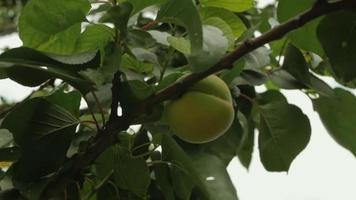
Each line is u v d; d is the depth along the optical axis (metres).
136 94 0.47
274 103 0.57
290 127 0.57
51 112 0.49
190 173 0.49
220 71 0.50
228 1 0.55
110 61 0.46
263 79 0.55
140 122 0.48
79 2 0.47
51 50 0.49
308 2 0.51
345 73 0.50
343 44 0.49
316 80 0.54
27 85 0.47
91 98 0.51
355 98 0.57
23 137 0.48
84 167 0.49
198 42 0.43
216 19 0.51
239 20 0.56
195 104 0.48
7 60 0.45
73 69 0.46
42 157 0.48
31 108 0.49
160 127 0.52
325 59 0.53
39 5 0.47
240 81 0.55
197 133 0.49
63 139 0.49
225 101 0.49
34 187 0.48
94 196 0.55
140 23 0.57
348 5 0.46
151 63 0.52
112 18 0.46
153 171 0.54
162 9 0.46
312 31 0.52
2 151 0.49
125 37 0.46
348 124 0.58
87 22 0.48
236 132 0.57
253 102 0.58
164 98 0.47
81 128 0.52
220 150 0.56
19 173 0.48
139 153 0.53
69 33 0.49
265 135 0.58
